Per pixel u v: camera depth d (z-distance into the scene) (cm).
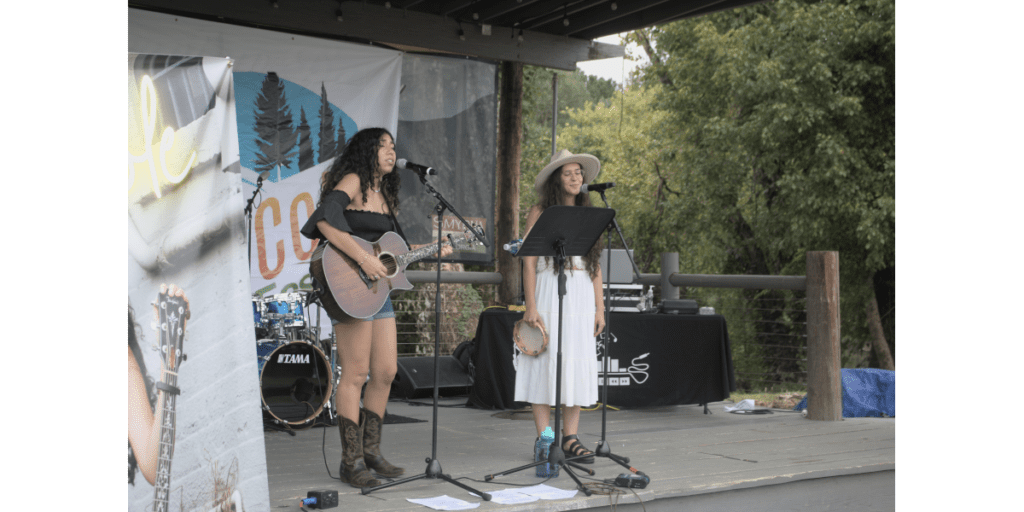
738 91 1331
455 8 630
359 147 334
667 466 383
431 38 639
